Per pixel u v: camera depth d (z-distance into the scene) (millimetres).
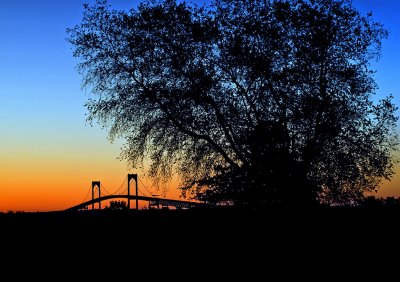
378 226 23062
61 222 26422
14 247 22969
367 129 31219
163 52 33031
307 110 30125
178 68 32750
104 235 24312
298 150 29922
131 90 33219
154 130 33000
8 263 20844
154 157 33094
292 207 28453
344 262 19422
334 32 31531
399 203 27094
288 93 30844
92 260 20984
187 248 22469
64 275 19203
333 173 30562
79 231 25219
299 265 19609
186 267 20000
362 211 25625
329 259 19922
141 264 20672
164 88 32562
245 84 32062
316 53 31094
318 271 18734
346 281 17422
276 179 29719
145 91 32719
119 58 33562
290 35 31922
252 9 32188
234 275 19016
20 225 25969
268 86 31375
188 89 32188
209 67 32469
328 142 30531
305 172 30203
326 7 31750
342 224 23969
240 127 31062
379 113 31281
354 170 30625
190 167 32688
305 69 31203
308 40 31344
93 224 26172
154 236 24016
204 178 31953
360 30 31453
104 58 33500
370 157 31281
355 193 30812
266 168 29672
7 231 24938
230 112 31453
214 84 32062
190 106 32094
